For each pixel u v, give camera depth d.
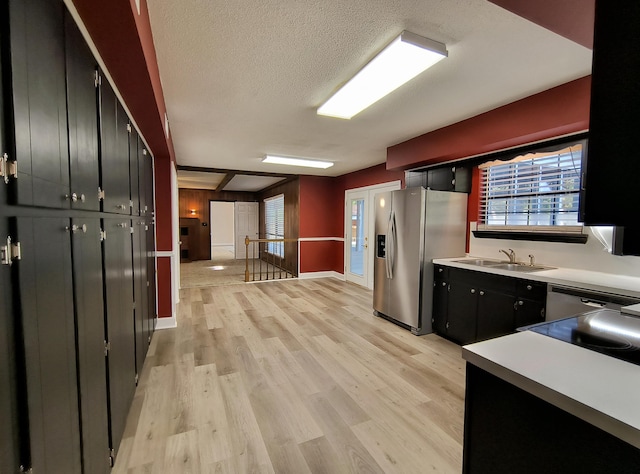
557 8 1.25
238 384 2.40
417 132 3.56
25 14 0.78
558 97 2.34
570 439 0.74
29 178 0.80
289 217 7.54
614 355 0.94
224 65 2.07
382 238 4.03
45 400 0.88
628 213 0.78
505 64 2.04
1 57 0.69
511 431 0.88
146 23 1.47
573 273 2.53
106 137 1.51
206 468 1.59
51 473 0.90
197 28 1.68
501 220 3.35
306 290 5.68
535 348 0.99
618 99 0.79
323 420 1.98
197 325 3.73
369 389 2.34
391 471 1.58
